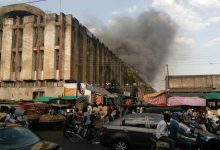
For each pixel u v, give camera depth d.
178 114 16.83
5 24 42.50
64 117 26.64
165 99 31.59
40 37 40.88
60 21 39.88
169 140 9.46
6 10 49.19
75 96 36.41
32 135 8.03
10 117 16.75
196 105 30.81
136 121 12.43
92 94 37.53
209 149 5.37
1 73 41.91
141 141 12.04
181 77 45.62
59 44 39.62
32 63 40.62
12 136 7.58
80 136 16.95
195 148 10.23
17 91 40.75
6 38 42.28
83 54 44.06
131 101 47.94
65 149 14.27
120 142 12.36
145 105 29.50
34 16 41.53
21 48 41.78
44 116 25.08
